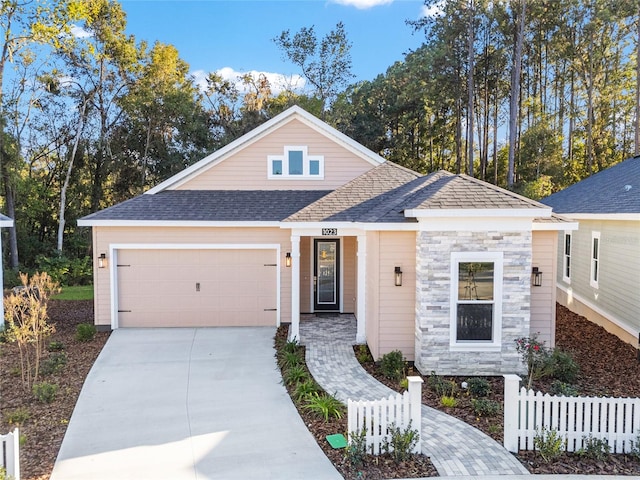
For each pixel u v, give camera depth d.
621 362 10.65
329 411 7.75
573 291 16.53
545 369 9.30
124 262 13.70
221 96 35.88
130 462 6.35
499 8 29.28
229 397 8.71
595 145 33.16
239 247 13.82
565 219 10.16
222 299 13.95
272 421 7.64
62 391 8.99
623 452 6.53
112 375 9.90
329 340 12.40
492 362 9.64
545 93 36.59
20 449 6.71
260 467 6.18
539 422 6.58
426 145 38.62
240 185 15.58
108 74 28.80
